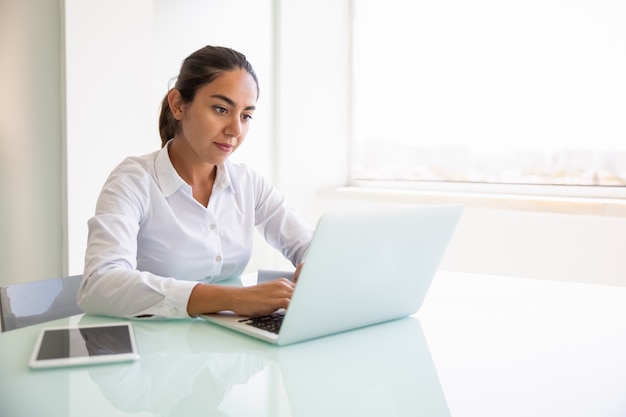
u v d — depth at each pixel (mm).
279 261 3641
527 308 1307
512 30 3240
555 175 3148
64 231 2658
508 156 3297
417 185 3639
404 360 947
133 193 1452
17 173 2861
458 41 3438
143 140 2898
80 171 2656
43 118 2697
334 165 3848
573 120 3074
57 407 731
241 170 1733
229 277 1669
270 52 3516
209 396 774
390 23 3707
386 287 1111
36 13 2670
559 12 3082
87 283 1217
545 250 2891
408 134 3668
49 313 1454
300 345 1019
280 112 3539
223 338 1042
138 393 781
